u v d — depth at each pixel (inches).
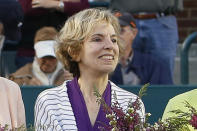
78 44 332.5
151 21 516.1
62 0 510.3
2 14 503.5
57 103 332.5
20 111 346.0
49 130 327.6
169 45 516.7
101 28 330.3
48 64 456.8
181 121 289.0
